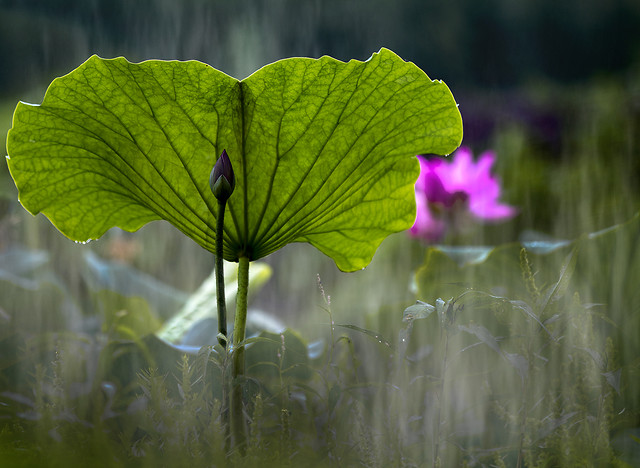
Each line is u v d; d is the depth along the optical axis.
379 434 2.51
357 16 12.35
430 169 3.84
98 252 4.57
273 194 2.58
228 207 2.58
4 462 2.46
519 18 14.48
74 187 2.60
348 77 2.54
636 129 5.02
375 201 2.64
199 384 2.58
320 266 4.86
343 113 2.56
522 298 2.57
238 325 2.57
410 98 2.55
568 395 2.54
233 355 2.54
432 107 2.56
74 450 2.49
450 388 2.55
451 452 2.50
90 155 2.58
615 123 5.35
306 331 3.13
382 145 2.58
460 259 2.83
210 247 2.60
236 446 2.47
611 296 2.69
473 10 14.70
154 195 2.59
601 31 13.89
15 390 2.70
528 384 2.50
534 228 4.31
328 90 2.55
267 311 4.49
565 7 14.31
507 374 2.58
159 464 2.47
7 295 2.95
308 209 2.60
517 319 2.56
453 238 3.87
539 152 6.02
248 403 2.55
